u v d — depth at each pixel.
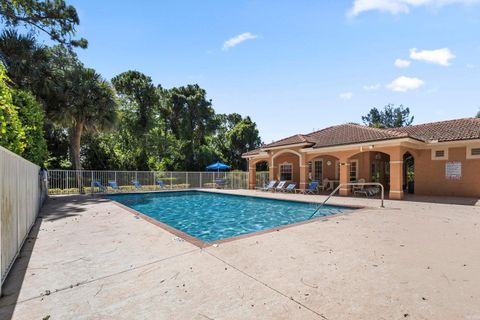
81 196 16.33
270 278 3.78
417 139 14.03
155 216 12.42
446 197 14.29
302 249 5.16
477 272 4.00
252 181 23.41
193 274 3.94
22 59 16.33
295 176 22.19
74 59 20.84
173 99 34.62
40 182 10.94
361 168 19.23
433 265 4.30
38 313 2.89
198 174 25.86
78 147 19.59
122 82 30.62
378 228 7.03
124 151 29.53
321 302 3.09
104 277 3.86
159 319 2.75
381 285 3.55
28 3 17.00
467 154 14.23
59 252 5.07
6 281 3.74
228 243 5.60
